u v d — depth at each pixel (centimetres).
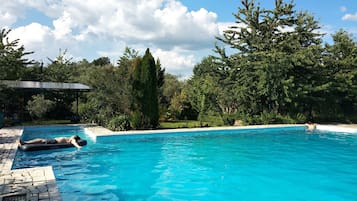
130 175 910
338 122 2636
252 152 1288
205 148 1375
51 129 1900
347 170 979
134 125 1808
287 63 2336
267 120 2302
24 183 648
